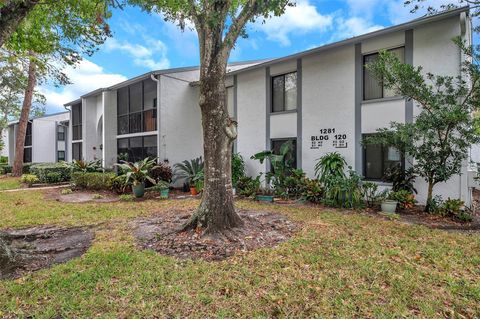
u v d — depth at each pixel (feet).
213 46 18.12
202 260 14.57
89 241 18.01
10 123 85.40
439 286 11.83
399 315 9.79
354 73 31.19
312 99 34.81
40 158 83.71
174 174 44.19
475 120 21.61
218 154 18.74
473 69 21.38
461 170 25.07
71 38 28.27
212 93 18.37
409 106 27.48
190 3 18.90
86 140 59.77
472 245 16.69
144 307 10.23
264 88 39.78
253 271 13.20
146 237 18.40
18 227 21.70
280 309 10.16
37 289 11.56
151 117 46.21
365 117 30.48
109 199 35.47
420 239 17.85
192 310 10.11
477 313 10.00
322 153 33.94
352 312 9.96
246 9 18.61
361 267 13.56
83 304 10.39
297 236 18.49
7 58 30.45
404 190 26.71
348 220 22.85
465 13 24.47
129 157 50.21
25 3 14.97
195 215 19.06
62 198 36.14
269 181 38.42
